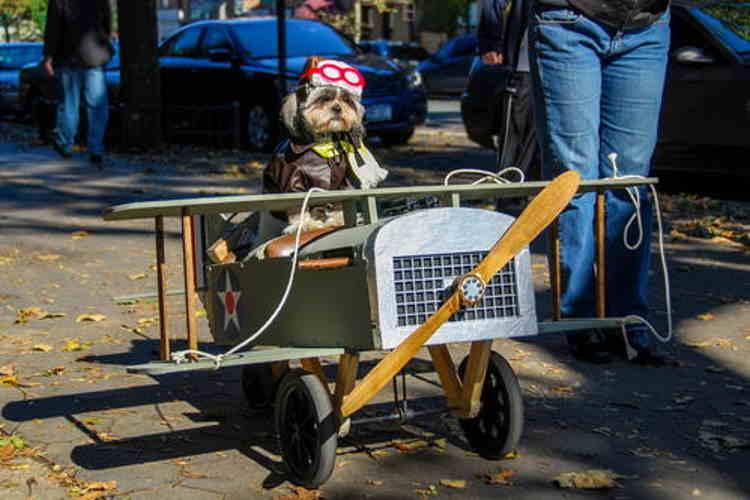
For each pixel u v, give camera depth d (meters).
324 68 3.89
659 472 3.73
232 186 11.06
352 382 3.53
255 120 14.32
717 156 9.65
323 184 3.86
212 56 14.91
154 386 4.80
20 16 45.22
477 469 3.75
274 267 3.58
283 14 12.05
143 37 13.98
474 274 3.18
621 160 4.98
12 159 13.28
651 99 4.93
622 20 4.73
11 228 8.70
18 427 4.22
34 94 16.44
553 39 4.84
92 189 10.82
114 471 3.75
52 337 5.62
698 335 5.60
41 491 3.54
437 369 3.78
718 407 4.46
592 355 5.11
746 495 3.53
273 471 3.75
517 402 3.67
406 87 14.57
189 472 3.74
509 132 8.31
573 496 3.51
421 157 13.78
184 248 3.34
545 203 3.16
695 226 8.69
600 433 4.12
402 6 44.84
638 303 5.11
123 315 6.11
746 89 9.36
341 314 3.31
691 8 10.10
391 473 3.71
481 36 8.02
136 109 14.09
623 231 5.02
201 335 5.70
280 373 4.20
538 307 6.24
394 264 3.18
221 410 4.44
